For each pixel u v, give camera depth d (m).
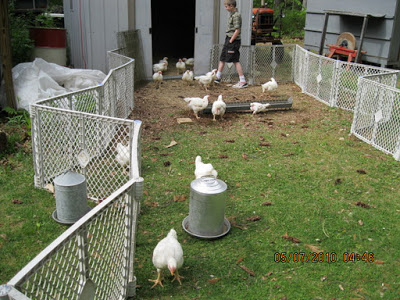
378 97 6.70
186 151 6.41
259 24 16.00
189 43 17.80
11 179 5.21
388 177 5.62
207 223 4.05
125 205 3.00
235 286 3.45
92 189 4.96
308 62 10.39
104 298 2.86
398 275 3.63
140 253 3.86
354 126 7.35
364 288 3.46
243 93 10.54
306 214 4.60
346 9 13.91
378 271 3.68
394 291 3.42
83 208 4.34
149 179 5.39
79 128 4.80
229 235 4.19
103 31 11.30
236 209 4.69
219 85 11.52
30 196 4.82
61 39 10.02
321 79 9.72
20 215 4.39
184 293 3.36
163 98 9.85
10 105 7.40
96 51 11.39
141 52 11.87
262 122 8.04
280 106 8.88
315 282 3.52
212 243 4.05
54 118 4.86
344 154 6.44
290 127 7.77
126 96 7.95
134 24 11.57
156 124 7.77
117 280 3.06
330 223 4.43
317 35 15.53
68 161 5.21
